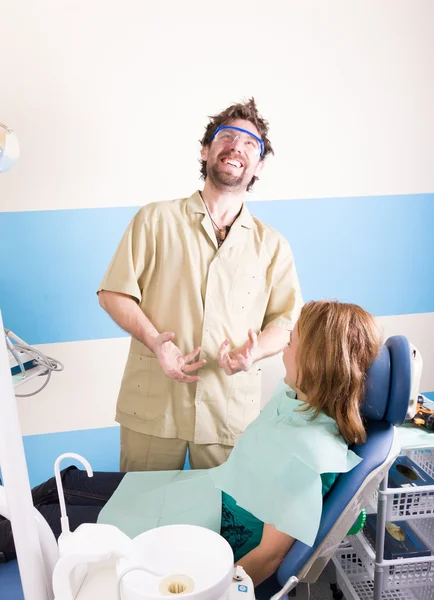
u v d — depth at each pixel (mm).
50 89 1752
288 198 1951
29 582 817
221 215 1844
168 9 1754
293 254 2000
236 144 1823
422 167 2012
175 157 1855
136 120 1814
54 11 1698
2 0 1669
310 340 1234
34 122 1766
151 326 1769
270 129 1890
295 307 1886
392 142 1972
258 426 1377
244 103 1855
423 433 1716
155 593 809
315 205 1976
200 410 1835
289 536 1179
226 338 1832
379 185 1999
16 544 803
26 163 1785
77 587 841
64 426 2012
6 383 754
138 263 1789
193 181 1877
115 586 844
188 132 1845
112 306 1796
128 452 1938
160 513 1418
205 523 1354
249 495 1275
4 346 752
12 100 1741
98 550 800
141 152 1838
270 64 1847
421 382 2199
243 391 1865
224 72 1828
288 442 1238
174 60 1793
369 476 1176
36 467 2035
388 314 2119
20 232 1835
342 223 2008
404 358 1215
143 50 1770
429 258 2094
